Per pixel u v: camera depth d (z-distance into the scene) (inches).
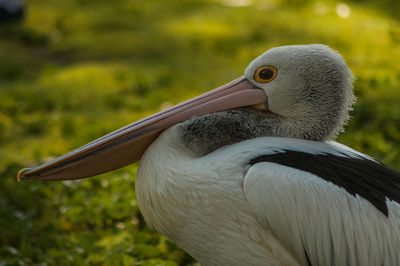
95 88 679.7
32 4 1122.7
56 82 709.9
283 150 232.1
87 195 412.2
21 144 534.6
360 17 984.9
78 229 373.4
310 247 220.5
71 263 327.9
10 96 655.8
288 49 252.5
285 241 221.8
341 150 247.8
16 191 411.5
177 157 237.1
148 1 1135.6
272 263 229.1
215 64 761.6
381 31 896.3
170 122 254.5
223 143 246.8
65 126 561.3
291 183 216.8
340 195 219.6
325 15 1000.9
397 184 235.5
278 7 1065.5
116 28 957.8
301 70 247.0
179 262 332.5
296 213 216.1
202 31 912.9
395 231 222.8
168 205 233.8
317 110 249.4
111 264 325.7
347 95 253.1
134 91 670.5
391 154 454.0
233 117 249.6
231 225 227.0
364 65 734.5
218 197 225.1
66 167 254.1
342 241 219.5
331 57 248.5
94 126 559.8
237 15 1012.5
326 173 224.8
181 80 693.3
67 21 997.8
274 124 252.1
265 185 216.7
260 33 882.8
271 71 251.8
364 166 236.1
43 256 335.0
